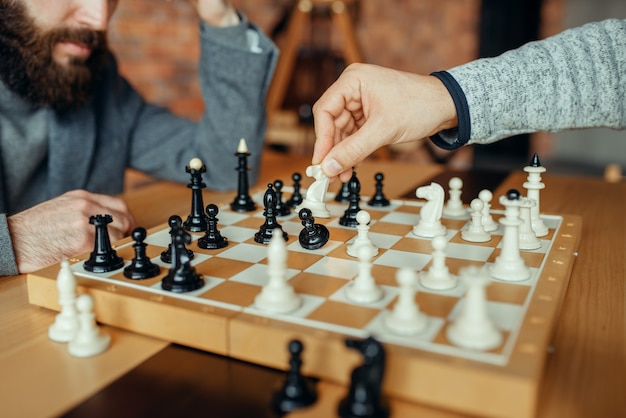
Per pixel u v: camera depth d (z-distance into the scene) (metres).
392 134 1.13
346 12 3.03
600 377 0.74
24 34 1.50
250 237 1.17
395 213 1.37
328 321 0.77
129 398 0.69
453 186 1.35
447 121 1.18
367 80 1.15
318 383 0.73
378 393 0.65
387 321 0.75
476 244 1.13
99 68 1.71
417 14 4.93
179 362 0.78
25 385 0.72
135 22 3.70
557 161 5.23
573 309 0.93
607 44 1.20
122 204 1.27
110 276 0.95
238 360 0.79
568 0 4.77
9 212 1.67
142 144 1.91
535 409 0.64
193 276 0.89
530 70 1.18
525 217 1.09
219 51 1.77
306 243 1.09
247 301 0.84
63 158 1.70
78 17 1.54
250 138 1.78
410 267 0.99
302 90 4.65
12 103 1.61
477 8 4.82
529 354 0.68
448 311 0.80
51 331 0.85
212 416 0.66
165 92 4.02
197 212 1.25
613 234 1.34
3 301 0.99
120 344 0.83
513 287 0.89
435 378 0.66
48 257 1.13
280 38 4.66
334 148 1.14
